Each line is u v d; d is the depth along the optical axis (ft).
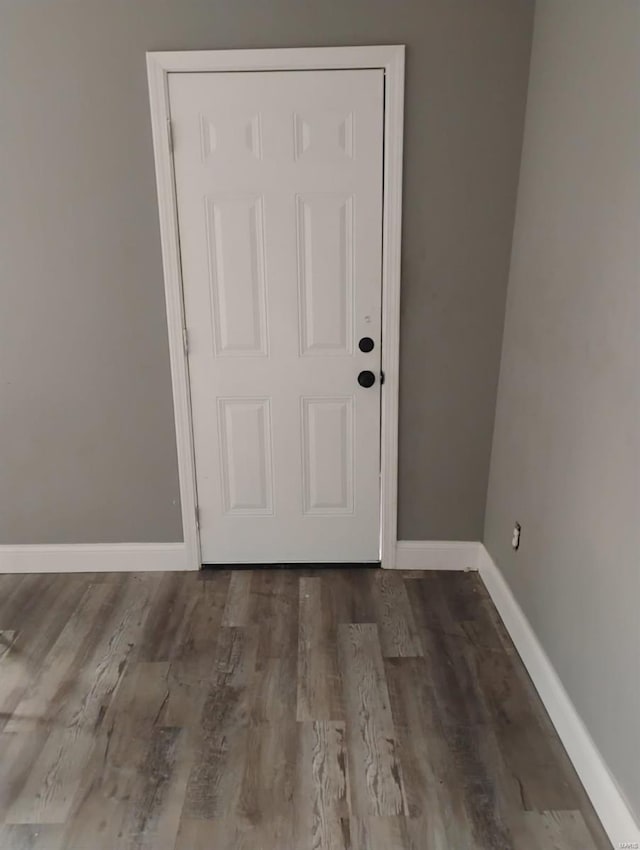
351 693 7.65
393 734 7.06
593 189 6.30
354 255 9.12
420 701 7.52
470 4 8.21
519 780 6.47
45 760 6.77
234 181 8.87
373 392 9.61
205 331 9.40
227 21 8.32
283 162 8.80
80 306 9.28
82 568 10.23
